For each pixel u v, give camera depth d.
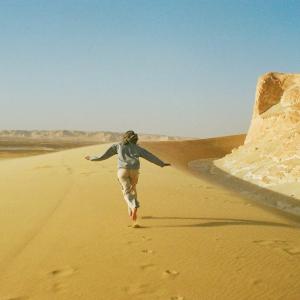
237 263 6.00
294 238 7.74
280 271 5.73
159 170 21.55
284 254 6.55
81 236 7.20
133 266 5.73
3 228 7.66
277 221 9.55
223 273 5.57
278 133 32.28
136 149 8.25
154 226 8.12
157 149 48.59
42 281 5.12
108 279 5.24
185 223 8.51
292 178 20.16
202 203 11.24
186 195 12.62
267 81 38.75
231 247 6.79
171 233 7.58
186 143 59.47
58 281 5.14
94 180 15.23
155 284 5.11
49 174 17.16
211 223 8.62
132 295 4.77
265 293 4.95
